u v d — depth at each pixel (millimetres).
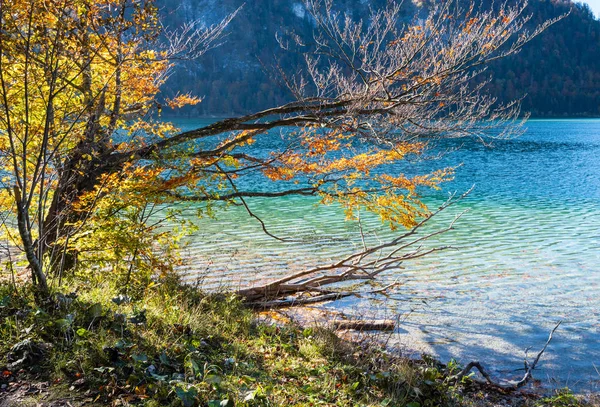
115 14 6438
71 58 6141
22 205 5445
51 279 6613
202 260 13000
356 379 5566
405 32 8523
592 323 9164
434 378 5852
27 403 3838
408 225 9477
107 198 7457
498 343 8188
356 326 8586
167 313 6137
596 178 33750
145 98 8492
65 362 4344
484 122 9359
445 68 8523
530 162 44094
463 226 18562
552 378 7000
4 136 7602
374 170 29172
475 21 8234
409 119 8867
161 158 7891
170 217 8320
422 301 10297
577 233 17375
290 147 9289
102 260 7949
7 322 4730
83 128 7543
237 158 9055
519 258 13922
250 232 16625
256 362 5566
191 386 4227
